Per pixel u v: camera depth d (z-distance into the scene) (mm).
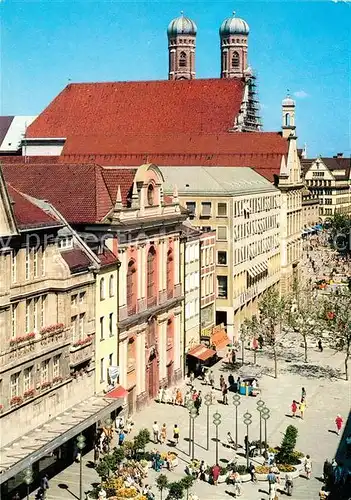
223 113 179000
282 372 104625
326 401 91625
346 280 184500
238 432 79188
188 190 118000
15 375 61031
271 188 149500
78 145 172625
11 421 60031
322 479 67312
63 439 62312
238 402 75062
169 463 68188
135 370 83812
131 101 183500
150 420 81938
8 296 59312
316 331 125812
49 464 67250
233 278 118062
